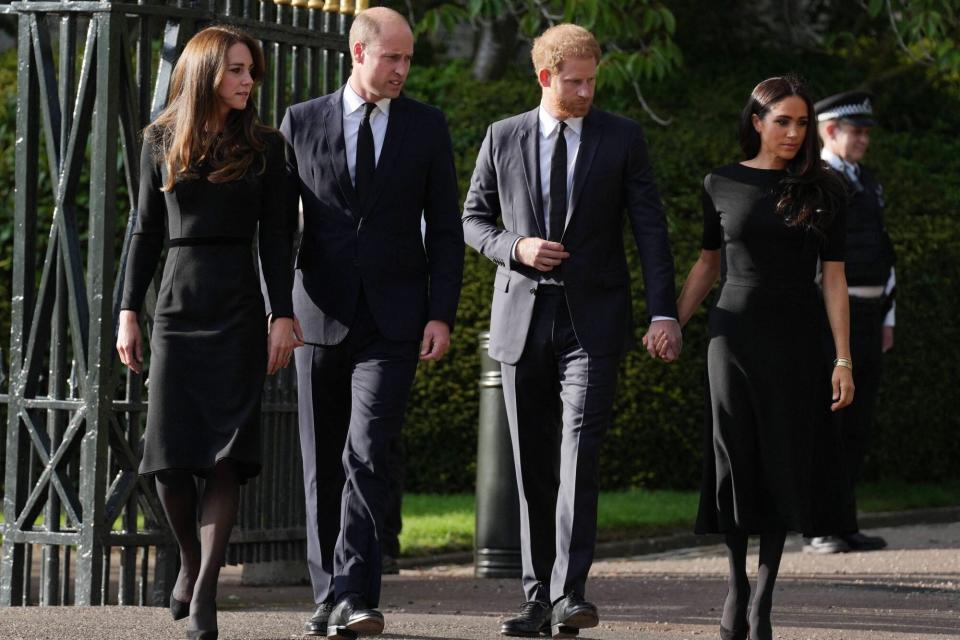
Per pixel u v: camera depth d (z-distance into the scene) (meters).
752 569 35.12
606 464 48.00
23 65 27.75
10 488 27.64
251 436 21.22
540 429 23.73
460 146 51.22
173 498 21.78
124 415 27.50
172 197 21.41
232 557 29.03
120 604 27.20
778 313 22.17
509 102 52.38
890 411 50.75
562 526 22.73
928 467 53.03
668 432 48.28
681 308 23.42
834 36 60.34
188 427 21.20
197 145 21.11
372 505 21.72
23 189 27.77
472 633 23.69
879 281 37.72
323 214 22.47
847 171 37.75
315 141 22.58
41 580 27.47
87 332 27.12
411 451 47.97
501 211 24.67
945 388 52.19
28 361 27.58
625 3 46.31
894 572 34.00
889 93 61.34
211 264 21.34
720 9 60.06
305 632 22.81
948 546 39.19
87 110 27.20
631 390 47.81
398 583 32.34
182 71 21.47
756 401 22.09
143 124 27.22
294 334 21.86
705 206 23.03
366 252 22.28
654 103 54.78
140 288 21.89
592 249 23.27
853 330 37.66
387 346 22.27
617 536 40.38
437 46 60.81
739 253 22.39
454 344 47.78
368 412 22.00
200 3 27.50
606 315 23.14
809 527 22.00
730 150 51.09
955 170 57.12
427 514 43.06
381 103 22.61
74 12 27.08
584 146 23.41
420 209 22.75
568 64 23.16
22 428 27.66
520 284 23.53
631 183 23.52
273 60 29.34
